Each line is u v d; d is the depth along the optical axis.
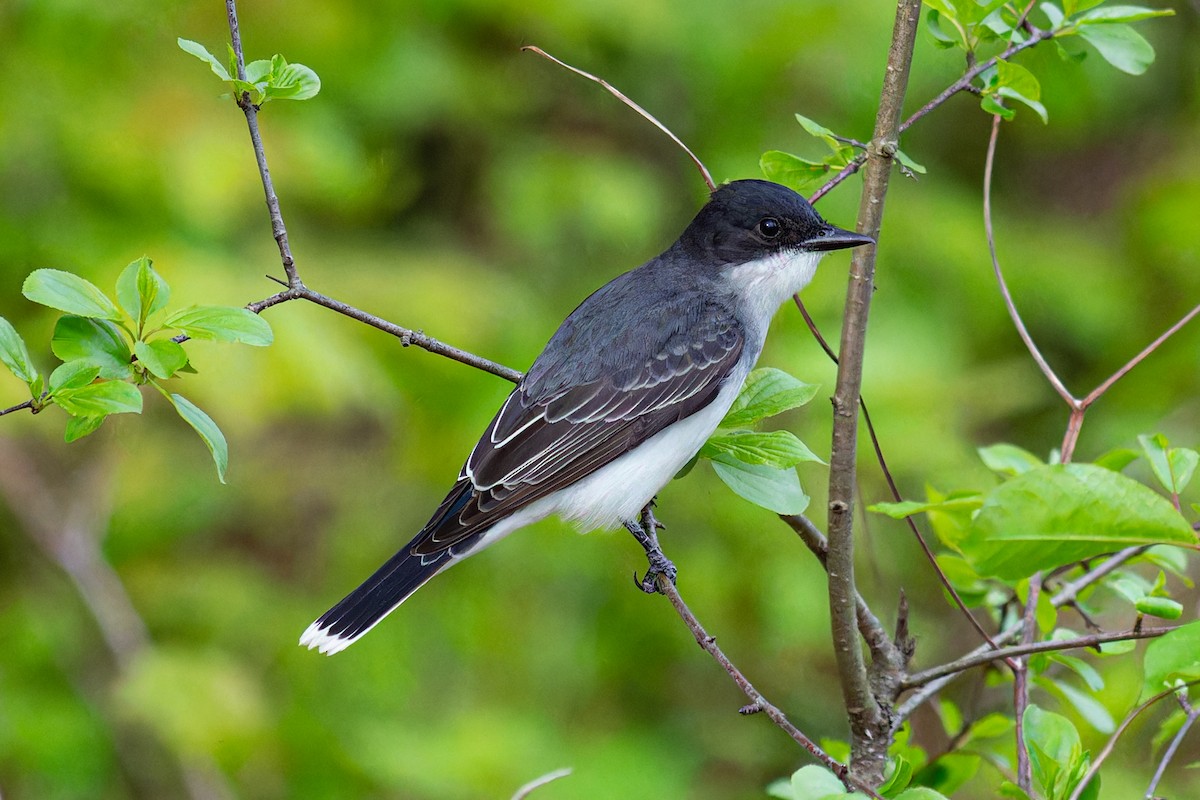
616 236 12.07
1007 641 6.80
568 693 12.08
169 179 10.50
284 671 11.45
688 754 12.11
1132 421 13.30
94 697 11.34
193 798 10.88
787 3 12.38
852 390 5.83
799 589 11.94
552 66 12.34
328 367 10.21
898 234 12.67
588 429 7.91
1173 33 14.10
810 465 11.89
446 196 12.30
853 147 6.95
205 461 11.80
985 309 12.95
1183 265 14.37
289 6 11.05
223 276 10.27
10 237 10.27
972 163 13.72
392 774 10.84
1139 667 8.02
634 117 12.57
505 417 7.92
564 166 12.06
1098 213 14.51
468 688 11.84
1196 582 8.81
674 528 12.08
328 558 11.98
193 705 10.48
